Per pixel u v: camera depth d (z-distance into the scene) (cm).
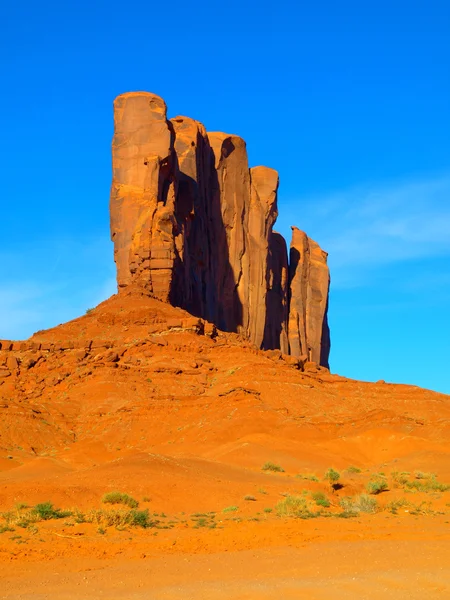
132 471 4306
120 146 11412
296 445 6688
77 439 7556
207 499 3919
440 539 2702
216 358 8975
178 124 13475
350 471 5841
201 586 1933
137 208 10931
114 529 2961
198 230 12775
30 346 9300
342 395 8412
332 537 2766
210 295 13025
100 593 1873
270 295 15188
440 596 1766
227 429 7156
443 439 6819
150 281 10419
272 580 1998
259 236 14588
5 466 6275
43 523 3067
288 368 8694
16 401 7894
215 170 14138
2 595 1859
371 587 1867
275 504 3850
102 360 8844
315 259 16850
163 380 8444
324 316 16800
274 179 15262
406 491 4678
